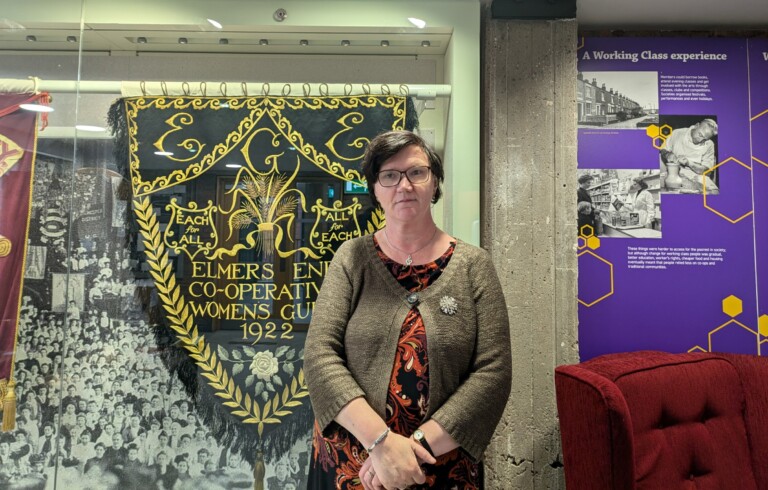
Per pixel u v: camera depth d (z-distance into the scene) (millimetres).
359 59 1826
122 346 1650
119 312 1655
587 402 1261
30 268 1659
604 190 1825
